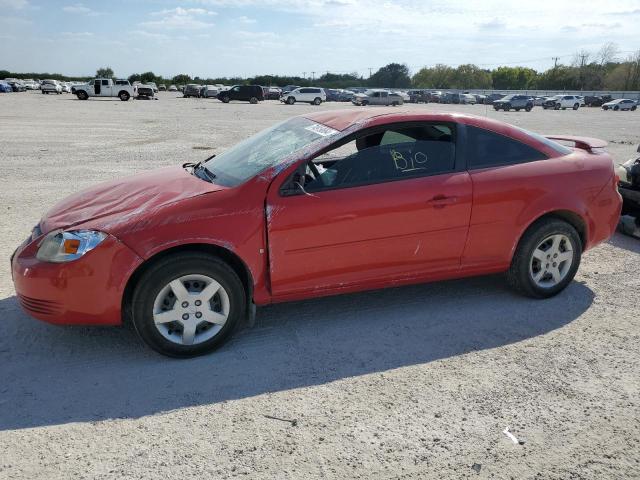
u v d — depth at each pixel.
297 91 53.19
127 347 3.72
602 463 2.66
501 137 4.34
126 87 49.03
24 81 74.31
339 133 3.88
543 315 4.29
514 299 4.57
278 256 3.67
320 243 3.74
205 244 3.54
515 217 4.24
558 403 3.14
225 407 3.06
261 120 26.45
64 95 57.19
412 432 2.86
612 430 2.91
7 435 2.79
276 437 2.81
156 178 4.19
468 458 2.68
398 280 4.07
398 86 124.94
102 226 3.40
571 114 43.03
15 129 18.80
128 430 2.85
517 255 4.40
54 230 3.49
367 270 3.94
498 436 2.84
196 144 15.41
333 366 3.52
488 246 4.24
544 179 4.31
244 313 3.86
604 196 4.59
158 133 18.66
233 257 3.67
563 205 4.35
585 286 4.91
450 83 120.19
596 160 4.65
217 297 3.63
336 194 3.76
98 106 36.59
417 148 4.06
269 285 3.73
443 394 3.21
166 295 3.48
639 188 6.47
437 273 4.17
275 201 3.62
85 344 3.76
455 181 4.05
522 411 3.06
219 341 3.63
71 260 3.33
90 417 2.95
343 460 2.64
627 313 4.35
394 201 3.87
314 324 4.11
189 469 2.56
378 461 2.64
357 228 3.80
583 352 3.73
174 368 3.47
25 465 2.58
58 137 16.66
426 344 3.82
